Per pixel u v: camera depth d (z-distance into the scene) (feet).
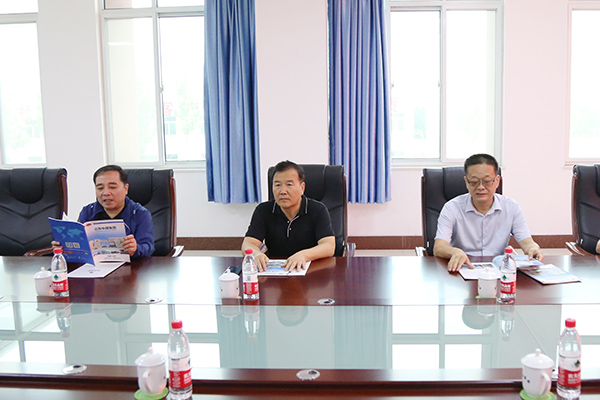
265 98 15.98
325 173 9.34
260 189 16.47
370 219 16.80
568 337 3.55
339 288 5.99
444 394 3.49
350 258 7.63
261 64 15.84
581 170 8.99
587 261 7.18
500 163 16.58
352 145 16.25
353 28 15.76
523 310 5.03
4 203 9.73
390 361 3.88
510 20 15.83
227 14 15.84
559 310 5.01
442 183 9.12
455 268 6.72
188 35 17.13
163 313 5.16
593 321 4.67
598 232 8.76
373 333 4.43
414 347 4.14
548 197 16.40
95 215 8.32
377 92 15.99
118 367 3.87
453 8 16.38
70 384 3.74
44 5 16.44
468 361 3.84
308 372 3.73
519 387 3.53
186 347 3.72
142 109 17.43
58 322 4.94
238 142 16.28
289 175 7.94
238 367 3.84
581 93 16.75
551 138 16.19
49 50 16.61
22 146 17.98
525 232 8.10
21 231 9.55
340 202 9.28
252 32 15.90
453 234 8.53
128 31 17.11
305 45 15.66
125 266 7.38
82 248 7.01
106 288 6.22
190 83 17.35
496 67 16.49
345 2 15.66
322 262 7.40
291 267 6.89
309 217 8.28
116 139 17.56
